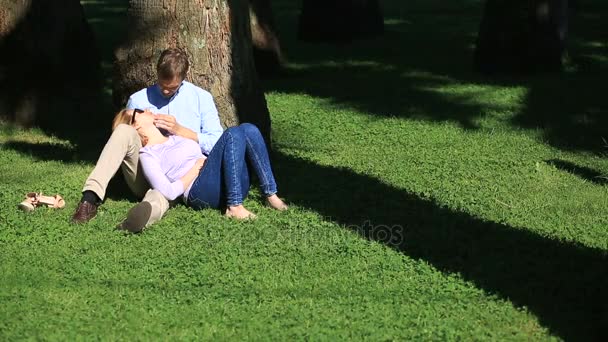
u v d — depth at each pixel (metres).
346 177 11.09
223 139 9.35
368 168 11.58
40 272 7.81
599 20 25.88
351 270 7.95
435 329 6.78
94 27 25.58
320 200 10.07
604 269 8.06
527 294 7.50
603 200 10.35
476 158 12.20
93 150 12.22
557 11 17.88
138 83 10.88
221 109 10.98
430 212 9.69
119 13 29.06
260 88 11.57
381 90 16.66
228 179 9.27
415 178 11.13
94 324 6.81
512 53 17.88
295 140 13.12
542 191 10.68
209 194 9.44
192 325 6.81
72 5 13.50
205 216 9.27
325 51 21.19
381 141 13.11
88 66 13.72
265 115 11.58
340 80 17.66
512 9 17.77
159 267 7.98
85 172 11.14
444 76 17.95
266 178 9.59
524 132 13.70
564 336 6.74
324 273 7.89
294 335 6.65
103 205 9.66
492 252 8.50
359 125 14.06
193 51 10.84
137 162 9.49
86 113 13.59
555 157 12.34
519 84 17.00
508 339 6.68
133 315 6.95
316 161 11.91
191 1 10.76
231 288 7.54
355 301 7.29
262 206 9.70
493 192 10.59
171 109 9.85
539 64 17.84
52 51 13.27
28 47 13.16
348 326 6.84
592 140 13.27
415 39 23.02
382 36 23.45
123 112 9.70
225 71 10.99
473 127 13.98
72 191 10.23
